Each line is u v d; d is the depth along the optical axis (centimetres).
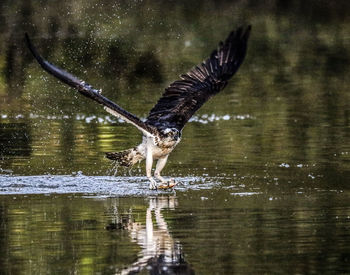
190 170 1464
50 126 1912
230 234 1044
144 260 937
